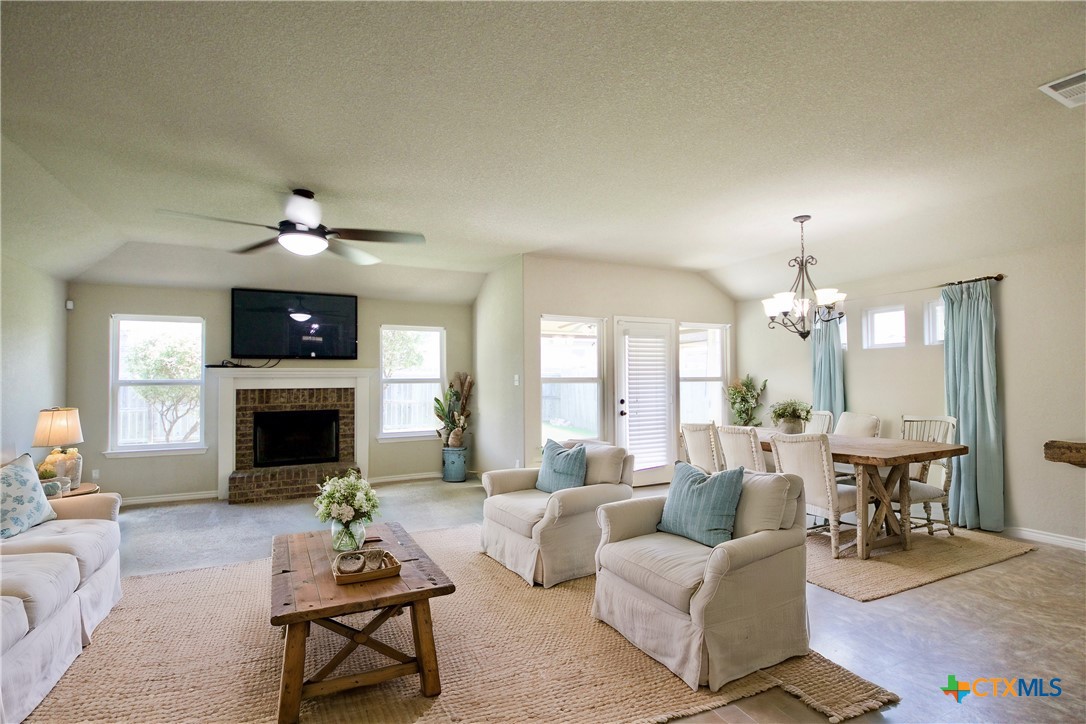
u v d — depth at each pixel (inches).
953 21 75.7
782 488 101.2
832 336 225.9
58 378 200.8
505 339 239.1
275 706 84.9
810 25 76.5
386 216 169.0
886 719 81.8
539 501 144.8
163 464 225.0
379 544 115.4
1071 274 163.5
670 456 255.8
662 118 105.0
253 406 235.3
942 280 194.2
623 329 245.9
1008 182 141.3
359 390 253.6
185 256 211.2
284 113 101.4
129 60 83.7
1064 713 82.7
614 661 97.6
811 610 118.7
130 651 101.0
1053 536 165.0
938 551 156.6
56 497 149.0
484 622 112.7
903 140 115.8
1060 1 71.3
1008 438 175.6
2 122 104.2
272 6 71.4
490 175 134.3
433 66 86.4
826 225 180.4
